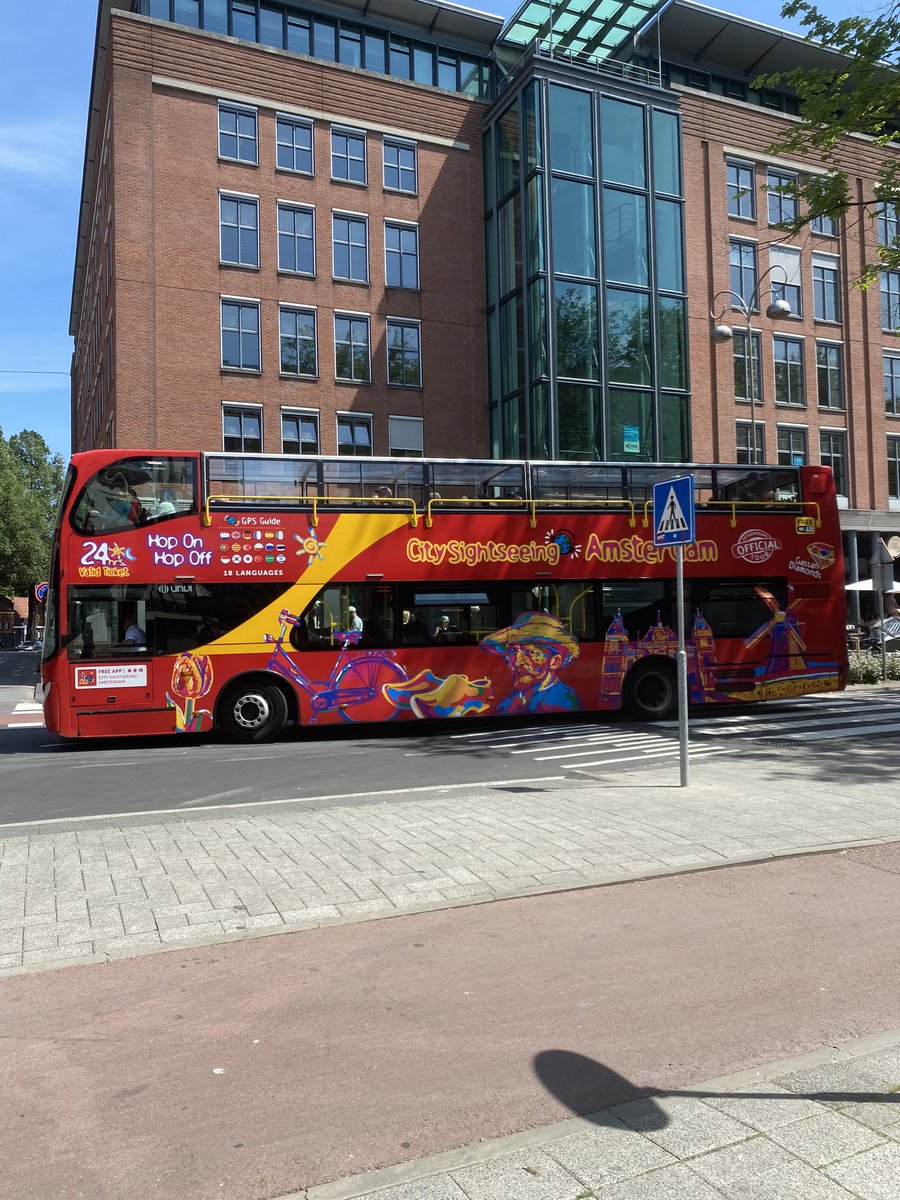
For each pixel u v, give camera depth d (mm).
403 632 13781
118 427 26234
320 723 13352
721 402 32750
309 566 13438
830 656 15844
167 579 12945
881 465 36125
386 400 29703
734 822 7230
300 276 28781
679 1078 3324
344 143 29750
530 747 12250
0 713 19406
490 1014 3902
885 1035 3633
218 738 13914
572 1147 2867
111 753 12422
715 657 15234
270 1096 3254
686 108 32531
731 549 15430
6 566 56031
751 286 33750
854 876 5879
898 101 13625
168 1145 2959
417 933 4871
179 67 27422
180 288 27156
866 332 36031
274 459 13430
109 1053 3602
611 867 5988
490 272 30609
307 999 4066
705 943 4715
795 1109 3061
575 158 27703
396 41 31531
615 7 30562
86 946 4652
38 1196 2707
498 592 14273
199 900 5316
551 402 26719
